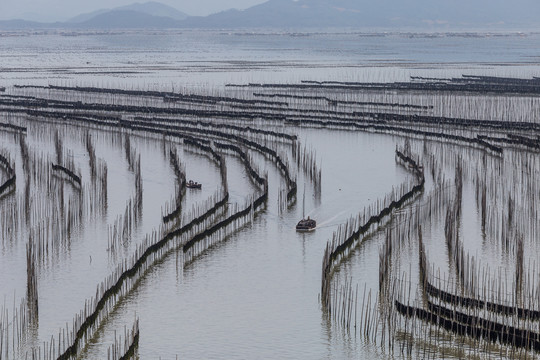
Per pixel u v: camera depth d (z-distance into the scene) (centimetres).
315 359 14062
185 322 15525
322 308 16112
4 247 19662
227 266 18512
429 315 14838
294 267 18462
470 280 16925
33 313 15762
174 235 19788
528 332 13900
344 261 18812
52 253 19262
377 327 15050
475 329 14288
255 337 14900
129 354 13788
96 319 15250
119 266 17562
